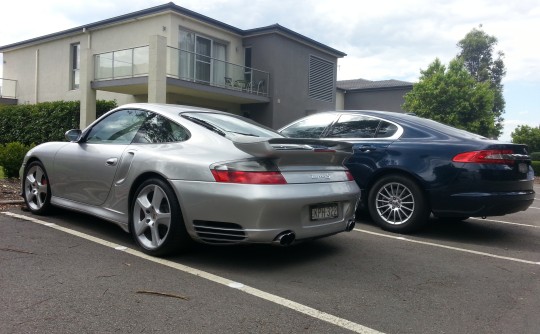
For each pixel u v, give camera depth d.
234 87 17.86
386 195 5.66
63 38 20.20
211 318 2.82
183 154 3.86
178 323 2.73
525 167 5.33
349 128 6.20
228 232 3.59
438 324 2.90
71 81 20.17
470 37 43.31
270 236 3.54
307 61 21.17
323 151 3.95
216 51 18.70
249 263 4.00
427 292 3.48
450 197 5.12
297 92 20.55
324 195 3.88
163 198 3.92
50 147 5.31
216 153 3.74
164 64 13.94
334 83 23.53
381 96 30.12
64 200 5.05
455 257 4.56
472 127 23.84
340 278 3.71
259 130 4.65
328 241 5.00
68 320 2.71
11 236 4.48
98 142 4.78
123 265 3.75
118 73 15.12
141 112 4.57
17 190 7.07
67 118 15.59
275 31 18.77
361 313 3.01
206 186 3.62
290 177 3.71
